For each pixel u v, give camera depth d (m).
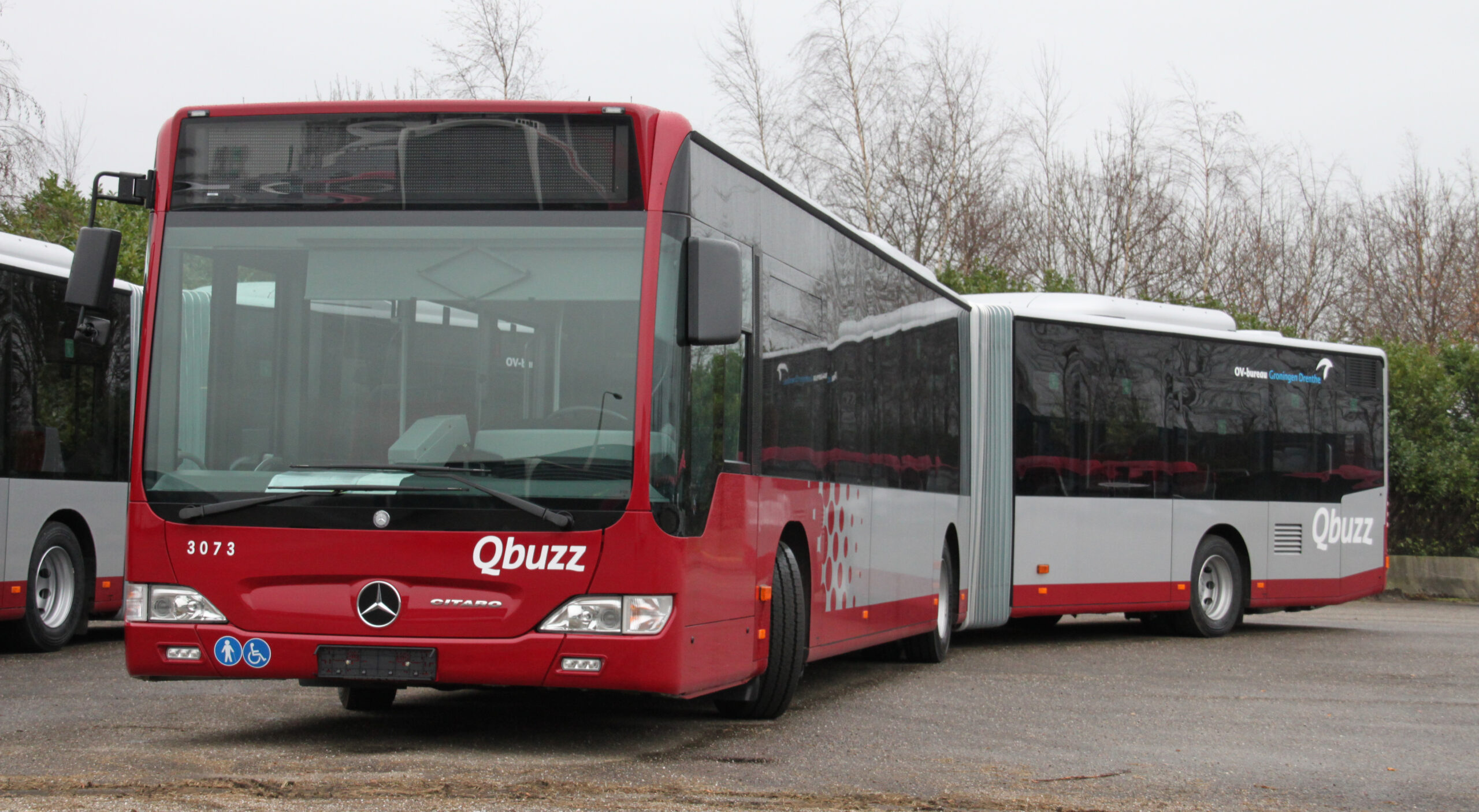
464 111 7.50
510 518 7.13
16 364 12.78
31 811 5.90
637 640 7.07
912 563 12.45
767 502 8.63
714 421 7.79
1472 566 26.27
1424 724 9.69
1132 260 36.50
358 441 7.30
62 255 13.66
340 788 6.42
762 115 34.34
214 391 7.46
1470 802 6.99
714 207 7.95
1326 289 39.78
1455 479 26.95
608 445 7.18
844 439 10.45
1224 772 7.61
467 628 7.11
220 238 7.58
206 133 7.66
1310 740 8.88
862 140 34.34
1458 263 40.12
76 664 12.31
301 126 7.60
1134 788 7.05
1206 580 17.17
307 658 7.18
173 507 7.36
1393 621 20.59
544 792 6.45
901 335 12.22
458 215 7.46
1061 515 15.55
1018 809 6.45
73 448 13.60
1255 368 17.66
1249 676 12.45
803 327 9.53
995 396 14.98
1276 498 17.73
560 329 7.30
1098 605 15.87
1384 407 18.97
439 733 8.26
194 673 7.30
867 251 11.25
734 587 8.03
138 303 14.74
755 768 7.29
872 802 6.49
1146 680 12.06
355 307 7.43
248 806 6.02
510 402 7.27
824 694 10.71
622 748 7.80
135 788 6.41
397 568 7.15
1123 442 16.23
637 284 7.31
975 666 13.08
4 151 20.97
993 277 30.83
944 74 34.88
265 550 7.25
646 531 7.12
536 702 9.83
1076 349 15.88
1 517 12.53
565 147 7.46
